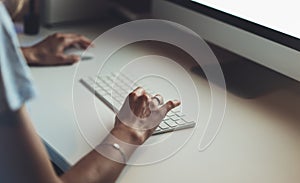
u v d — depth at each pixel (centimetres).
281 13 99
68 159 85
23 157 69
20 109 67
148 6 147
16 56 67
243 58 125
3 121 67
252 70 120
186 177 83
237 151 91
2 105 66
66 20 142
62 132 93
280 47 105
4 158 69
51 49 121
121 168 83
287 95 110
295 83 115
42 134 92
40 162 71
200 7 117
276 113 104
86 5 144
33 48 122
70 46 125
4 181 70
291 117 103
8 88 66
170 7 132
